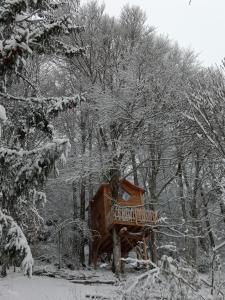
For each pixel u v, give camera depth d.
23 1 8.41
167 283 6.24
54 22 9.70
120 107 18.14
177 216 23.16
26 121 9.74
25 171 8.12
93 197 21.06
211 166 18.56
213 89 13.53
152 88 18.22
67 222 20.91
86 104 19.80
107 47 20.67
